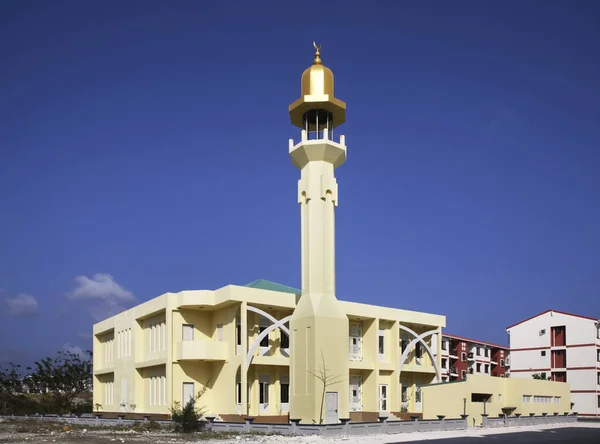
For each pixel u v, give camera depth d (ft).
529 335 284.41
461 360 315.99
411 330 199.11
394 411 186.91
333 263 147.74
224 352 162.30
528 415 188.85
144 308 178.81
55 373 227.81
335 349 140.87
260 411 164.55
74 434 126.41
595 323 263.90
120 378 192.75
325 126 159.53
